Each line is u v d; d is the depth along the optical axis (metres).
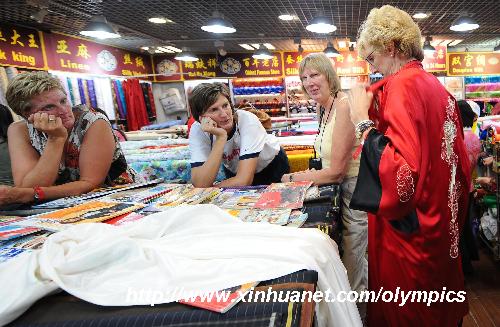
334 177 1.59
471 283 2.59
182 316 0.60
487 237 2.98
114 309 0.65
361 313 1.87
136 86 7.53
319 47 8.41
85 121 1.51
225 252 0.79
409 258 1.24
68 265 0.74
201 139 1.82
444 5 4.92
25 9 4.25
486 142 3.29
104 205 1.25
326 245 0.86
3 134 1.71
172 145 3.41
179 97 8.37
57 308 0.66
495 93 8.49
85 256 0.76
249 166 1.69
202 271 0.73
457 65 8.46
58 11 4.49
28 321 0.63
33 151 1.56
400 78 1.18
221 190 1.49
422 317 1.27
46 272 0.71
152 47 7.16
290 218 1.05
